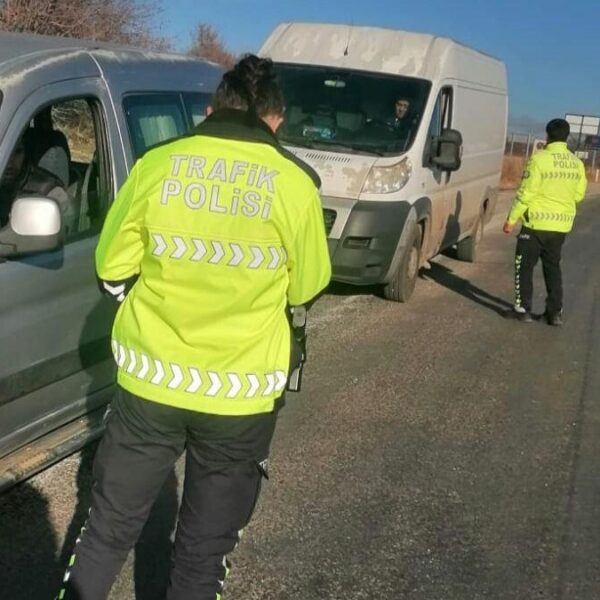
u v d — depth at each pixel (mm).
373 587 4012
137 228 2840
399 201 8766
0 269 3768
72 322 4254
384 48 9875
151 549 4094
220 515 2945
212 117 2896
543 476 5359
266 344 2850
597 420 6434
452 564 4266
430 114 9375
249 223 2760
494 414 6379
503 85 13141
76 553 2973
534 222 8984
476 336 8555
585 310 10211
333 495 4879
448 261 12914
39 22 16234
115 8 17859
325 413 6129
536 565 4324
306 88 9547
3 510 4266
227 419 2830
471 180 11578
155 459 2920
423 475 5234
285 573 4059
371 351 7754
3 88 3873
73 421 4559
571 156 8938
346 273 8656
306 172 2889
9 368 3871
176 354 2801
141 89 4805
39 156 4301
